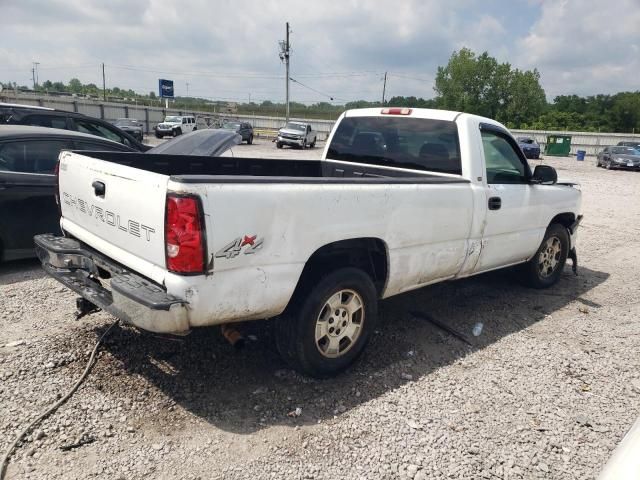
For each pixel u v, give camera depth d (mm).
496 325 4895
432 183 4051
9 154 5664
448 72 81062
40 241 3861
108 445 2822
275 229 3031
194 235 2717
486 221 4613
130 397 3277
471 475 2771
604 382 3879
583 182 21531
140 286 2906
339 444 2965
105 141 6801
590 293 6074
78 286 3439
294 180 3133
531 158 37406
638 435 1830
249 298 3000
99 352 3799
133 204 3021
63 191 3961
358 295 3693
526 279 5895
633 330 4945
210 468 2709
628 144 37469
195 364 3742
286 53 47281
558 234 5934
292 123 37094
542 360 4191
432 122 4703
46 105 44906
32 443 2779
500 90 78312
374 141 5184
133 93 105000
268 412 3232
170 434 2955
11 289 5062
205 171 4891
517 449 3016
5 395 3189
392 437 3055
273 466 2754
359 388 3590
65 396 3209
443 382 3738
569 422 3326
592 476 2822
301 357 3455
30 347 3811
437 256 4215
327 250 3492
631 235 9953
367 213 3527
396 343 4352
